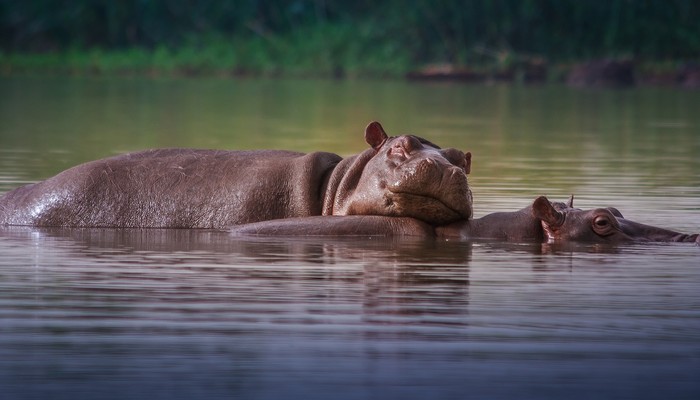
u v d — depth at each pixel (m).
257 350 16.00
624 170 40.53
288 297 19.16
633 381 14.95
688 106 76.44
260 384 14.63
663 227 27.73
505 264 22.53
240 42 118.88
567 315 18.14
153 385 14.55
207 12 122.94
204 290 19.66
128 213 27.44
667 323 17.70
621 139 53.72
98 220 27.44
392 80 108.00
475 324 17.52
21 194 28.19
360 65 113.31
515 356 15.88
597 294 19.69
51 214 27.56
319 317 17.80
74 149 46.19
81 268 21.70
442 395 14.32
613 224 25.77
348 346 16.27
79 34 120.56
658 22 110.06
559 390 14.58
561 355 15.97
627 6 109.94
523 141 52.22
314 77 111.69
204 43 119.62
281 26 123.44
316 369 15.23
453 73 107.44
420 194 25.75
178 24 122.88
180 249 23.98
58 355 15.71
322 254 23.42
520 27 111.38
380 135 27.27
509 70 107.19
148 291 19.55
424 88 95.62
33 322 17.34
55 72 110.31
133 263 22.28
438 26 113.69
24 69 111.69
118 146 47.97
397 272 21.50
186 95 83.50
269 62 115.81
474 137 53.97
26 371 15.05
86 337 16.56
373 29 117.75
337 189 26.97
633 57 109.12
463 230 26.06
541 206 25.72
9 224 27.67
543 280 20.88
